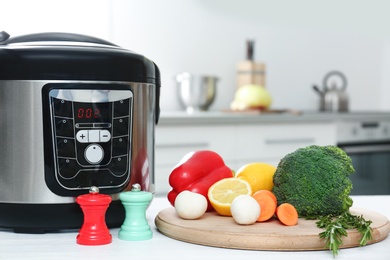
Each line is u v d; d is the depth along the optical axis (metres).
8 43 0.87
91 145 0.82
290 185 0.86
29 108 0.81
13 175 0.81
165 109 3.28
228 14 3.45
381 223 0.82
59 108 0.81
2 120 0.81
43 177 0.81
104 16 3.08
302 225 0.80
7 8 2.86
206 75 3.12
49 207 0.81
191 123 2.72
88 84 0.82
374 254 0.72
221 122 2.81
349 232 0.75
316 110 3.74
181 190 0.93
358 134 3.26
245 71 3.33
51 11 2.96
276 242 0.73
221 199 0.87
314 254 0.72
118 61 0.83
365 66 3.99
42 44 0.84
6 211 0.82
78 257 0.68
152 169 0.91
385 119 3.36
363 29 3.96
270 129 2.96
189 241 0.77
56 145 0.81
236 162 2.87
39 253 0.70
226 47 3.45
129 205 0.78
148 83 0.88
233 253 0.72
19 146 0.81
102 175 0.83
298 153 0.88
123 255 0.69
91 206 0.74
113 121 0.84
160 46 3.25
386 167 3.39
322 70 3.80
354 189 3.27
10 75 0.80
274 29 3.62
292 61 3.69
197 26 3.35
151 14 3.21
